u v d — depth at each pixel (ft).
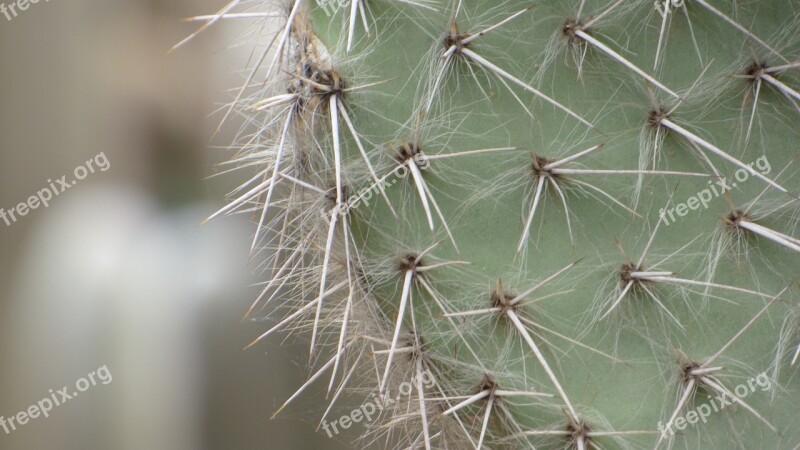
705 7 1.46
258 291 1.82
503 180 1.47
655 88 1.46
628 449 1.45
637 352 1.46
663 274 1.44
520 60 1.47
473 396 1.47
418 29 1.48
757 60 1.46
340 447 1.74
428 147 1.47
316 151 1.51
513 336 1.47
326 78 1.49
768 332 1.45
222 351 1.83
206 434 1.82
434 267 1.47
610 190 1.46
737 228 1.46
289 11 1.52
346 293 1.53
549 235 1.47
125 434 1.82
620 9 1.46
